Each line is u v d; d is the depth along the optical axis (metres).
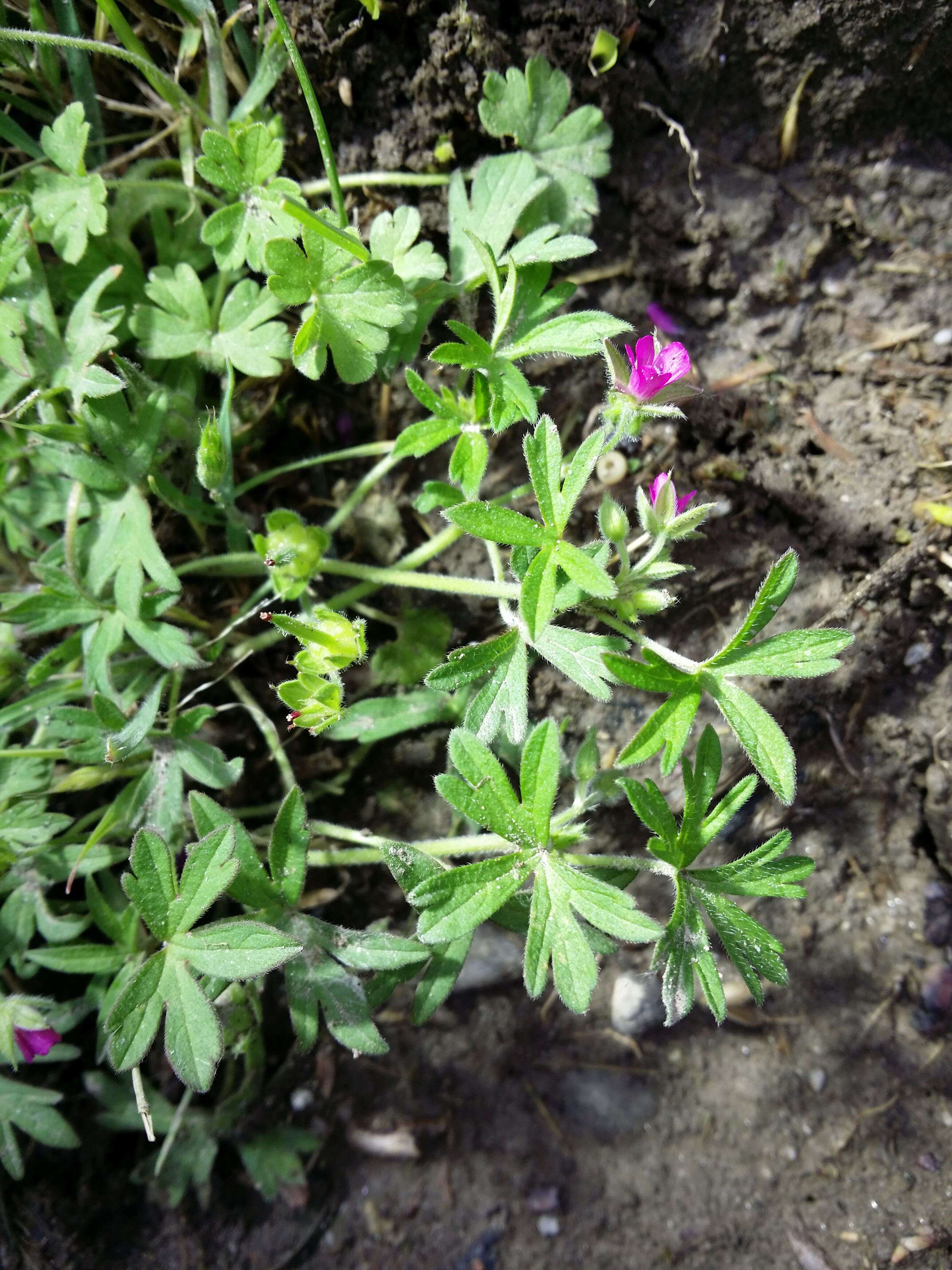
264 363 0.18
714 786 0.16
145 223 0.19
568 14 0.18
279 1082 0.20
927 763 0.19
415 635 0.20
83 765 0.19
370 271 0.16
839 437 0.19
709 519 0.19
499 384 0.17
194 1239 0.19
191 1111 0.20
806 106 0.19
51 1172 0.19
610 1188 0.19
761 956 0.16
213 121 0.19
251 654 0.19
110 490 0.17
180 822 0.17
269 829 0.19
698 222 0.19
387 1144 0.20
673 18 0.18
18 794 0.18
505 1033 0.20
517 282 0.18
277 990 0.20
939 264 0.19
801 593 0.19
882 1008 0.20
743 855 0.19
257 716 0.19
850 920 0.20
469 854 0.19
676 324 0.20
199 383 0.19
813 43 0.18
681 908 0.16
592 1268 0.19
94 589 0.17
